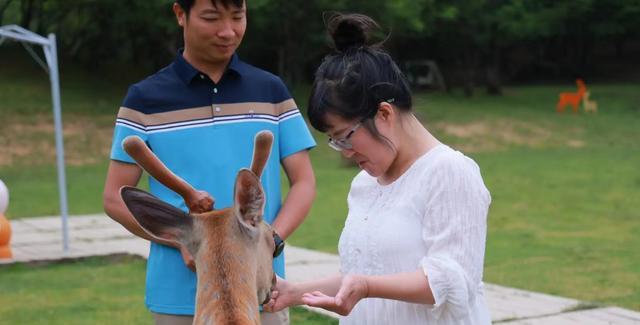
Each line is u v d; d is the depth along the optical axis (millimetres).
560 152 20406
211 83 3494
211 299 2461
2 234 9133
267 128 3555
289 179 3699
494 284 7902
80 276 8656
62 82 24547
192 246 2586
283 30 24438
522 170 17031
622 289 7699
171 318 3438
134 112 3457
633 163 18016
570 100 27250
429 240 2709
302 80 26781
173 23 22016
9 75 24094
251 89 3561
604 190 14352
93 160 19016
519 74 40062
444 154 2760
